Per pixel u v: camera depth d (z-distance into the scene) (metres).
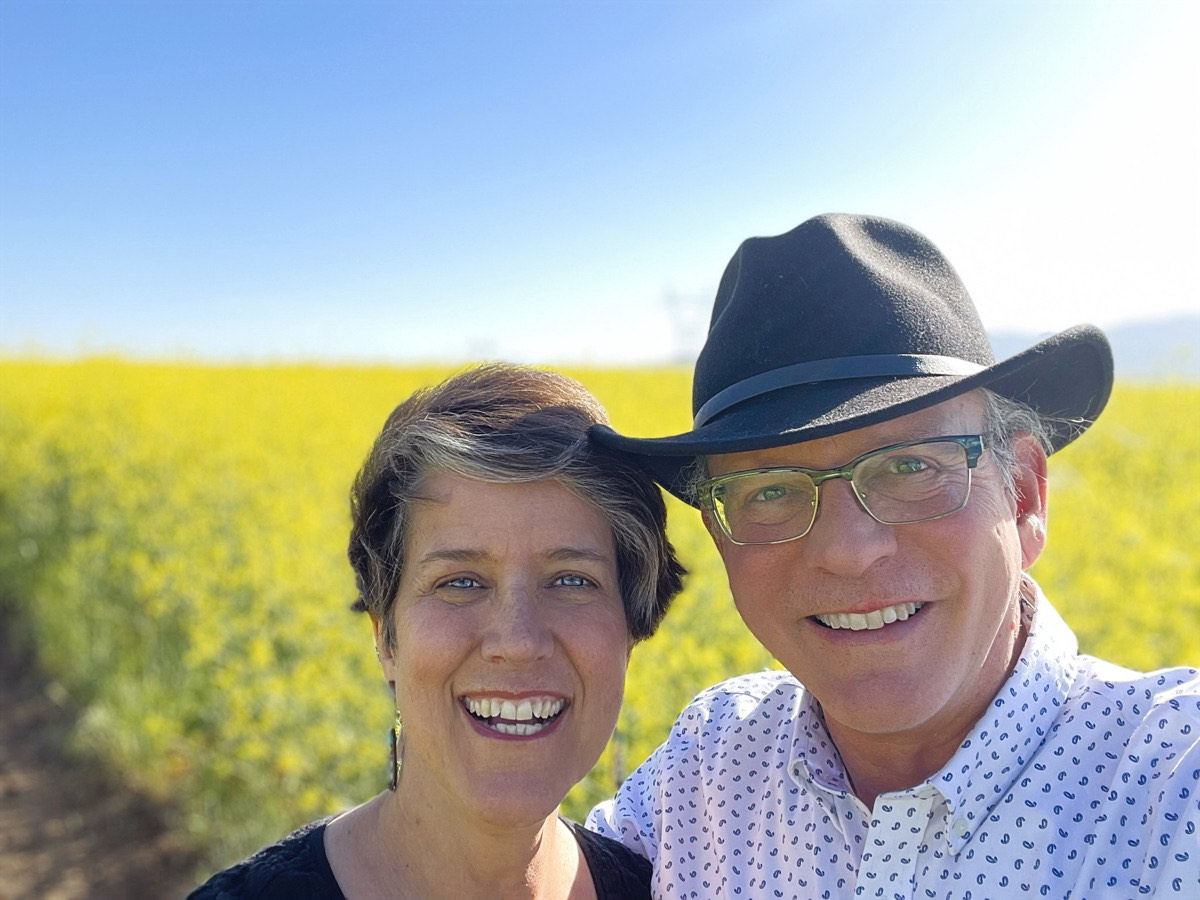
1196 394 4.72
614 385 5.09
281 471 2.59
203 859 1.22
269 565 1.62
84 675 1.68
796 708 0.50
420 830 0.45
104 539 1.96
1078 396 0.50
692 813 0.53
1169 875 0.36
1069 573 1.59
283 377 5.37
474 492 0.43
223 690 1.31
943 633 0.42
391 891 0.45
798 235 0.46
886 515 0.42
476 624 0.43
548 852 0.48
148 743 1.41
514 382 0.46
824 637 0.44
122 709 1.49
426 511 0.44
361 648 1.27
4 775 1.57
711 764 0.52
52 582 2.04
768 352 0.44
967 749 0.40
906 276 0.45
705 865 0.52
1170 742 0.39
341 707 1.14
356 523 0.48
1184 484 2.84
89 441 2.92
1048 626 0.44
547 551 0.43
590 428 0.45
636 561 0.47
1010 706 0.41
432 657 0.43
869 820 0.44
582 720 0.45
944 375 0.42
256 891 0.44
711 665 0.95
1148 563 1.67
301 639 1.36
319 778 1.09
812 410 0.42
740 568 0.45
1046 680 0.42
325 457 2.91
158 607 1.57
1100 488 2.65
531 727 0.44
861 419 0.40
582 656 0.44
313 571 1.57
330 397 4.57
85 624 1.76
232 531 1.93
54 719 1.73
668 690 0.91
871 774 0.46
